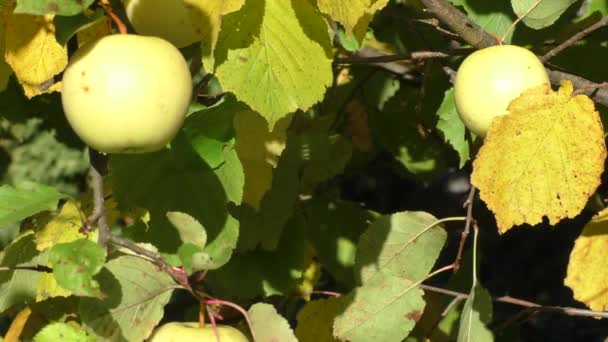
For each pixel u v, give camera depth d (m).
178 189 0.97
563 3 0.99
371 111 1.41
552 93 0.89
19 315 1.05
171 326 0.86
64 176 1.31
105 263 0.87
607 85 0.91
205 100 1.10
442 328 1.26
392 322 1.07
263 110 0.88
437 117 1.34
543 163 0.89
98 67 0.77
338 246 1.29
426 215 1.08
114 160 0.96
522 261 2.17
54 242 0.99
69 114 0.78
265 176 1.01
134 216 0.96
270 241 1.20
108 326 0.87
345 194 1.90
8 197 0.86
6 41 0.88
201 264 0.83
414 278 1.08
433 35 1.31
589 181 0.89
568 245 2.17
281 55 0.88
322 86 0.89
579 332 2.12
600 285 0.98
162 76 0.78
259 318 0.88
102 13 0.80
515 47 0.91
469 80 0.91
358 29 0.88
